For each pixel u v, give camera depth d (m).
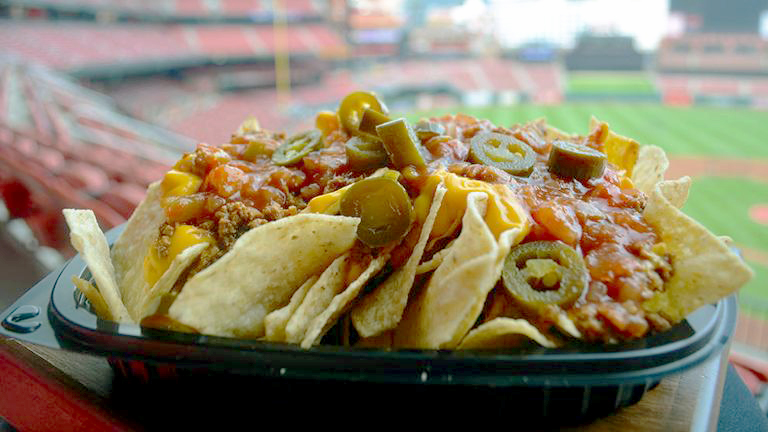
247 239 0.26
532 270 0.26
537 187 0.29
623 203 0.29
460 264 0.25
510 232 0.25
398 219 0.28
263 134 0.36
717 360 0.28
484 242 0.25
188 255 0.27
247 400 0.25
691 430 0.25
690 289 0.26
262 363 0.24
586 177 0.30
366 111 0.32
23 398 0.28
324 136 0.36
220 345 0.24
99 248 0.31
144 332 0.25
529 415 0.24
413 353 0.23
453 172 0.30
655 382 0.25
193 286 0.26
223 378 0.25
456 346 0.25
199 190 0.31
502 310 0.26
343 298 0.26
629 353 0.23
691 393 0.27
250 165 0.32
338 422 0.25
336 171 0.31
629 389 0.24
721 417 0.30
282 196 0.30
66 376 0.28
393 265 0.28
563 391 0.23
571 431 0.25
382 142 0.30
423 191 0.29
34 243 0.77
